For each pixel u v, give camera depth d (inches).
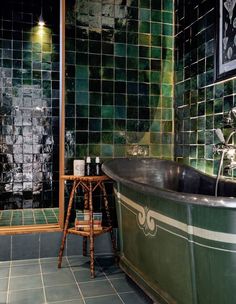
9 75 159.5
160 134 111.9
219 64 87.4
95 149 104.8
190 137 102.7
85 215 94.1
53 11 165.5
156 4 111.7
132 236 76.4
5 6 158.4
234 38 81.2
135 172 95.8
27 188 163.2
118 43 107.7
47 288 77.7
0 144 158.2
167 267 60.7
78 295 74.2
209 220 48.3
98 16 105.7
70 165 102.4
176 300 58.9
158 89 111.8
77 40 103.5
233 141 82.2
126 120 108.3
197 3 98.8
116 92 107.3
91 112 104.6
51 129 165.0
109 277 84.6
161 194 55.1
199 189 89.3
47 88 165.0
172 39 113.2
